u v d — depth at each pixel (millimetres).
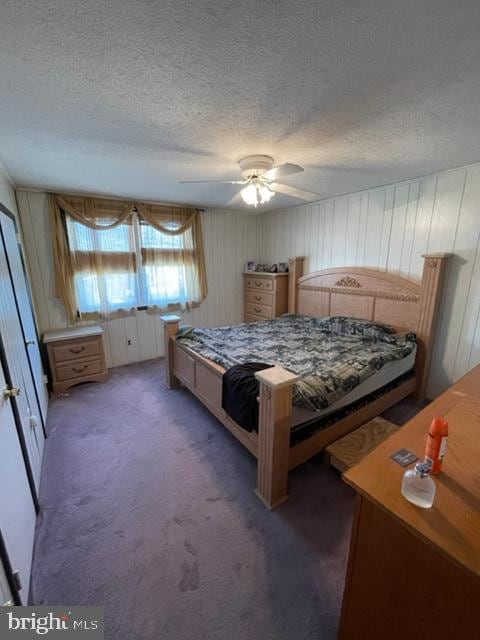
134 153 2125
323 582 1304
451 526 726
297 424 1792
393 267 3066
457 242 2568
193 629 1139
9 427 1385
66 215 3289
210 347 2680
